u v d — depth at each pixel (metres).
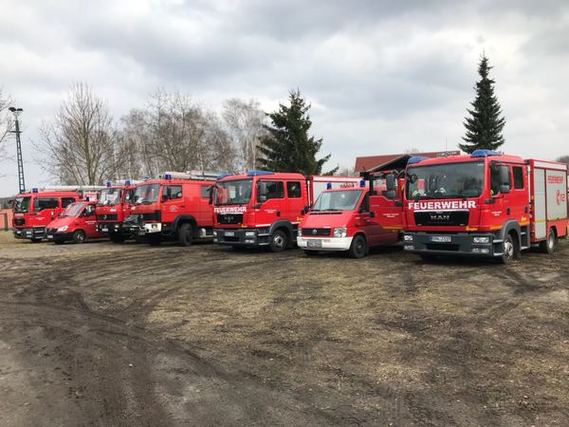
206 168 46.88
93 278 12.36
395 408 4.45
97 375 5.48
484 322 7.15
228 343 6.54
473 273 11.09
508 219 12.20
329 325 7.25
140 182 21.14
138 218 19.91
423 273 11.33
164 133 42.91
